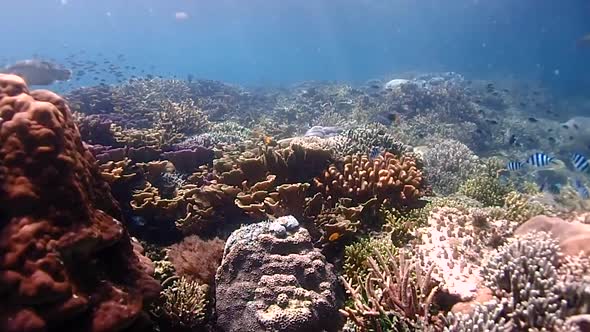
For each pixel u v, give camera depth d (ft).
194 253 3.69
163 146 6.36
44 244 2.15
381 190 4.34
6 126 2.31
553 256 2.87
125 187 4.86
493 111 17.84
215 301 3.31
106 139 6.32
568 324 2.31
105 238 2.46
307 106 15.05
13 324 1.96
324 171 4.51
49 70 9.18
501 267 2.83
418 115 13.46
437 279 3.16
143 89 12.30
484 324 2.34
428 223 4.09
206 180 5.22
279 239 3.26
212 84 17.94
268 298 2.95
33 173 2.27
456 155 8.33
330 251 3.92
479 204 5.45
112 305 2.34
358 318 2.78
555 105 26.30
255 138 7.02
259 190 4.27
